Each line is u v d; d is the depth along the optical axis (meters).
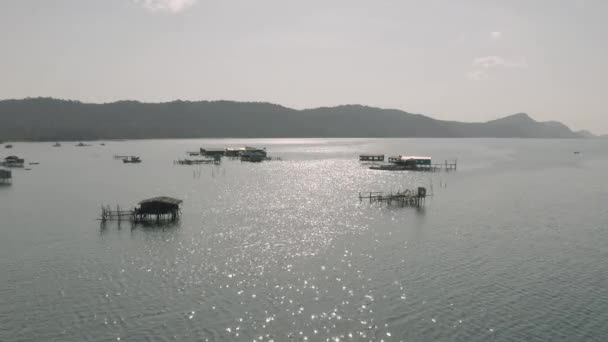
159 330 31.81
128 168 150.12
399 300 36.44
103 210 64.94
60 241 54.19
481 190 95.88
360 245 52.28
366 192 91.50
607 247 50.69
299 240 54.66
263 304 35.88
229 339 30.64
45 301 36.56
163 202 64.81
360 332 31.45
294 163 173.75
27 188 100.12
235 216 69.25
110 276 42.06
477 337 30.67
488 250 49.81
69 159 190.75
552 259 46.47
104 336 31.02
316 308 35.09
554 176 124.25
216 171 140.88
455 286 39.25
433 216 68.38
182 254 48.91
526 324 32.38
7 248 51.19
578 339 30.33
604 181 112.12
